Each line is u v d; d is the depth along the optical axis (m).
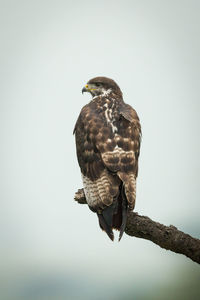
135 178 12.97
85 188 13.26
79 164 13.73
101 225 12.66
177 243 11.51
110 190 12.71
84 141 13.59
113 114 13.84
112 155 13.01
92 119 13.74
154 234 11.83
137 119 14.19
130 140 13.33
